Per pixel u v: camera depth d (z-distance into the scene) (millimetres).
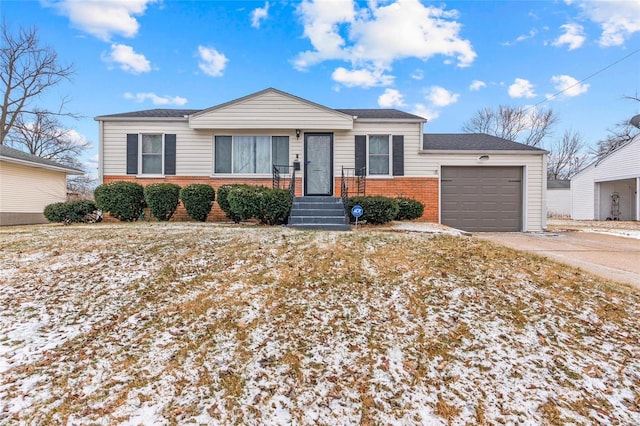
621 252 7004
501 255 5551
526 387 2479
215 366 2654
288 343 2980
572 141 33562
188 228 7938
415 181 11117
